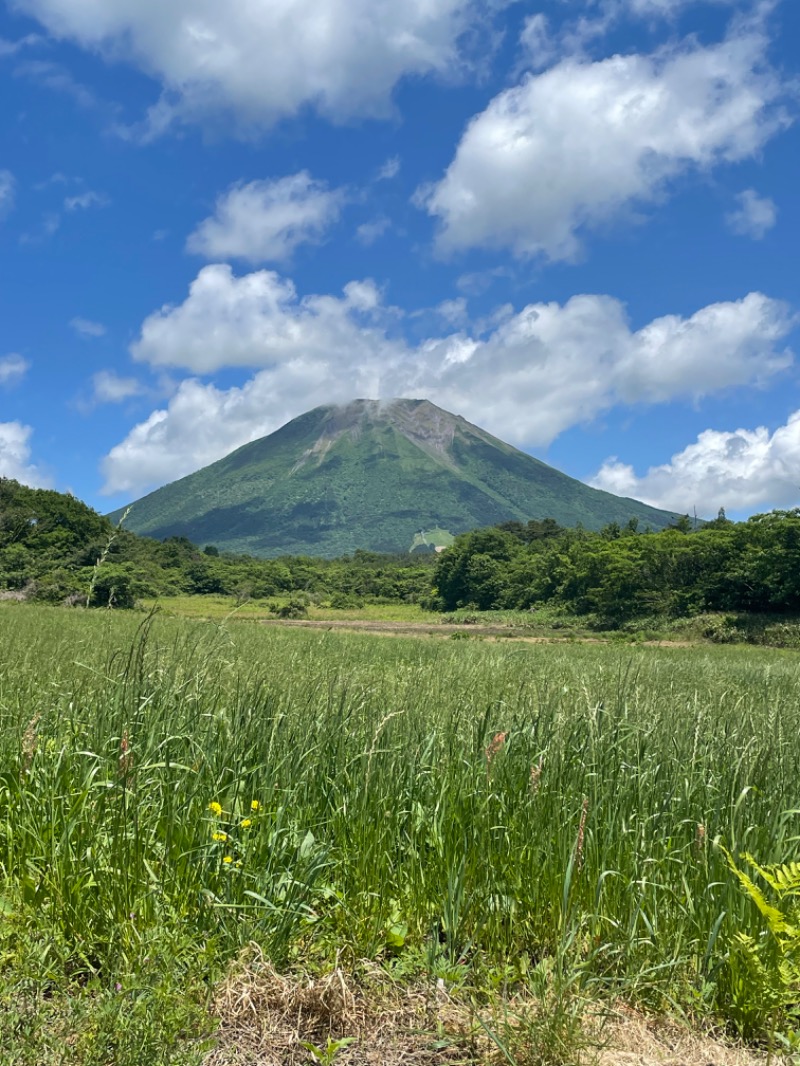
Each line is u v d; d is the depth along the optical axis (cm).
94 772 407
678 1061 284
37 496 6456
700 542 5850
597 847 386
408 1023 297
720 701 679
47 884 344
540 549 9500
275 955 325
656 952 340
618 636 5022
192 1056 255
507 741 487
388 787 442
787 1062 288
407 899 375
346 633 3247
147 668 555
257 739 480
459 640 3391
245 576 9388
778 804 427
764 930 339
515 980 329
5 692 643
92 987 289
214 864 359
